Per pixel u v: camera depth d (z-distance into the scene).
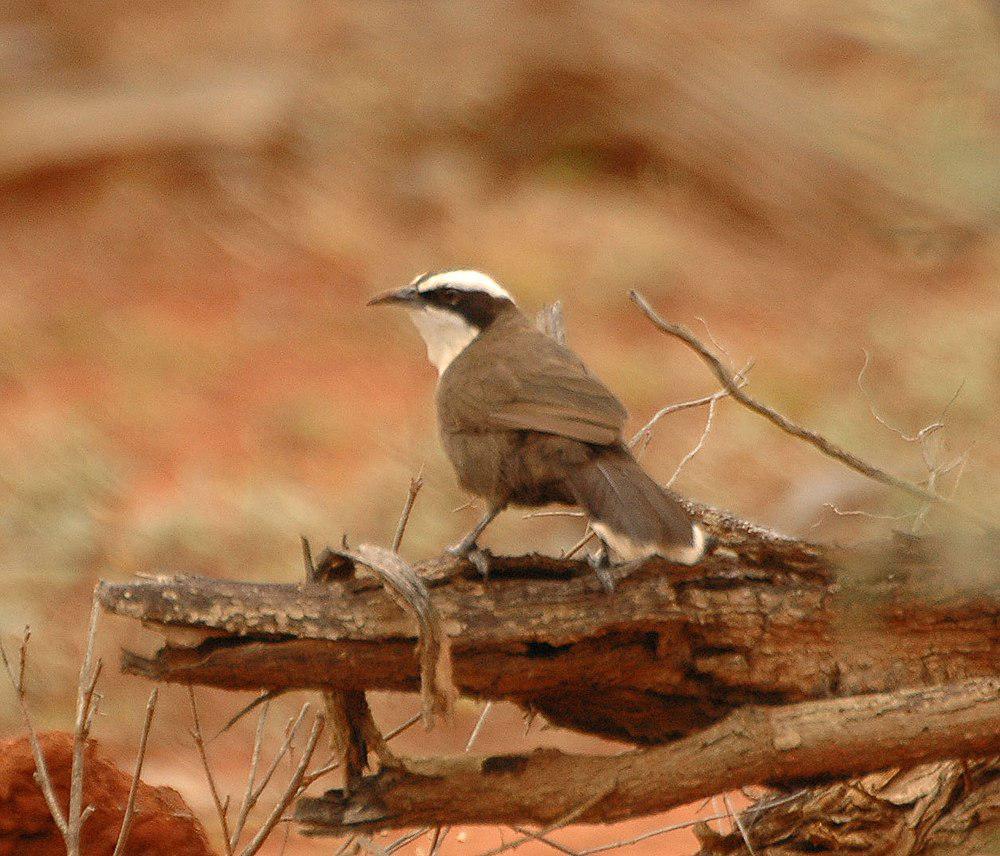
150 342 22.27
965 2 10.08
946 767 7.76
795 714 6.92
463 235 25.81
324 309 23.66
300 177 27.61
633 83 27.78
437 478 17.45
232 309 23.75
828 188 25.92
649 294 24.02
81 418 19.92
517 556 7.00
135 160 27.88
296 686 6.77
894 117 25.30
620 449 7.86
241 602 6.60
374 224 26.44
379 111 28.44
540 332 9.46
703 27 28.36
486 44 28.77
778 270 25.05
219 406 20.66
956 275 24.19
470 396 8.27
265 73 29.75
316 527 16.66
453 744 12.91
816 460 17.61
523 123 28.36
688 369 21.31
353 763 7.18
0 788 7.71
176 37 31.91
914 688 7.04
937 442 9.96
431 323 9.73
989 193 7.57
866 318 22.77
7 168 27.39
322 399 20.72
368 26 30.06
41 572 15.37
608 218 26.28
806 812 8.03
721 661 7.16
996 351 20.25
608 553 7.23
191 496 17.59
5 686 13.14
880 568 7.16
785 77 27.50
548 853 9.05
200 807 10.82
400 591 6.55
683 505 7.58
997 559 7.10
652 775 6.82
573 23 28.19
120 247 25.72
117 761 12.17
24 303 23.77
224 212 26.61
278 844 9.72
